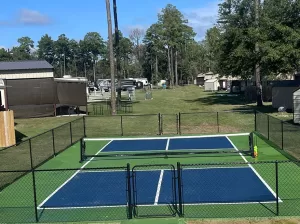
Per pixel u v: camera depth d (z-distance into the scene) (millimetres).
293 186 14258
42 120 38188
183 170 17281
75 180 16453
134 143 25266
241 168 17203
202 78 131000
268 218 11094
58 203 13461
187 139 25938
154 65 148875
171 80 121250
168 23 116375
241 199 13031
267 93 51031
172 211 12023
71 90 41750
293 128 25406
